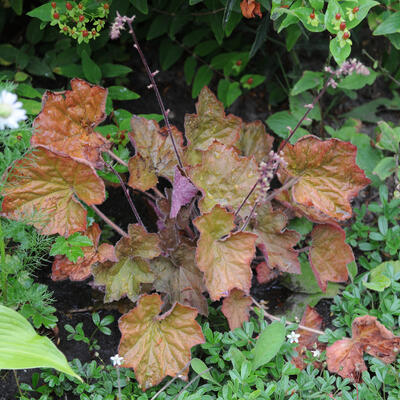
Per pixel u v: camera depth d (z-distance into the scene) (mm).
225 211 709
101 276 736
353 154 767
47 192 727
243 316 747
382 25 771
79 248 712
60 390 700
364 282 784
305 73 919
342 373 723
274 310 830
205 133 833
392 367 717
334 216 776
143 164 783
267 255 787
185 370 706
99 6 795
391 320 754
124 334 690
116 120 877
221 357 740
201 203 736
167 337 706
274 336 689
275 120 941
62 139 761
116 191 912
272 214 792
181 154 806
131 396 673
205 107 818
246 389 669
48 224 719
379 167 888
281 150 778
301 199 786
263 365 713
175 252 765
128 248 747
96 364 733
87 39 799
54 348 620
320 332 760
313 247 804
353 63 673
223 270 722
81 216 725
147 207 906
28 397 705
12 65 955
